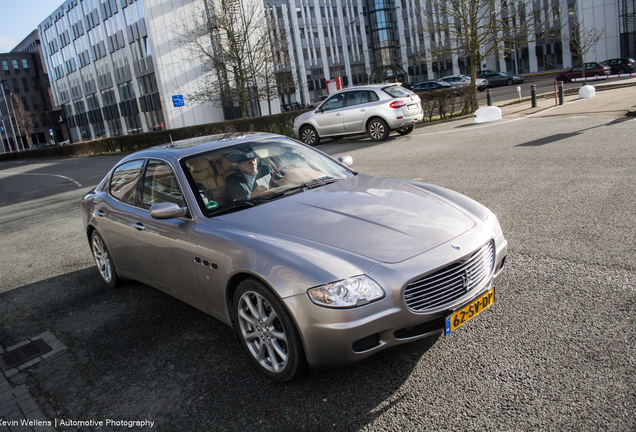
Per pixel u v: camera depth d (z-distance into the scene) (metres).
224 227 3.03
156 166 3.82
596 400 2.22
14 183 19.31
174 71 38.34
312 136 15.48
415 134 14.45
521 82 36.16
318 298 2.37
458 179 7.36
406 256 2.54
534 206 5.44
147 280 4.00
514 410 2.24
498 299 3.37
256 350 2.89
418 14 22.20
